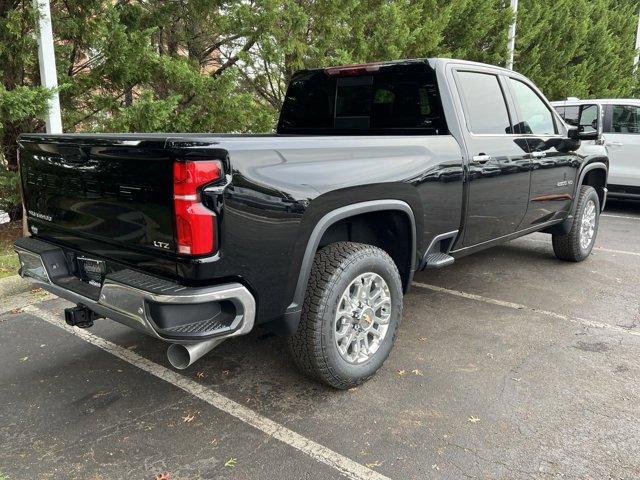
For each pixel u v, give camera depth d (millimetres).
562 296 5031
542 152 4863
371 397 3266
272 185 2666
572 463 2652
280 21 7754
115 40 6355
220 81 7250
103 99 6844
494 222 4422
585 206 5910
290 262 2807
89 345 4027
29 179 3348
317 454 2746
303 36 8336
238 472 2621
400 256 3672
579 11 15023
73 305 4816
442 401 3217
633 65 18500
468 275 5695
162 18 7312
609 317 4512
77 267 3197
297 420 3039
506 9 11844
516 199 4613
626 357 3773
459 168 3867
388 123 4355
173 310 2486
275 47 7512
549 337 4113
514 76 4758
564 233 5793
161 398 3289
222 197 2467
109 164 2686
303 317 3035
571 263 6145
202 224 2428
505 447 2781
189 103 7523
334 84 4688
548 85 14109
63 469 2650
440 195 3734
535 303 4848
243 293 2607
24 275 3418
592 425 2963
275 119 7914
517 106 4711
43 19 5586
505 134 4469
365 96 4477
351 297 3227
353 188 3041
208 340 2520
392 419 3037
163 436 2910
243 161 2559
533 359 3748
